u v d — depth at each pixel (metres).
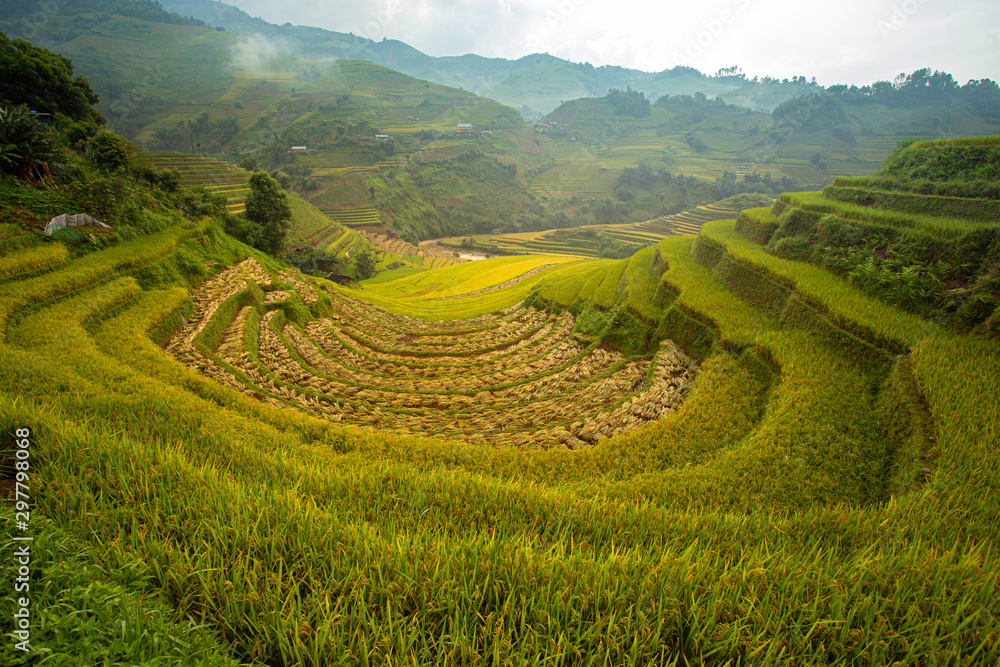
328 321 26.33
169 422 7.71
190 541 4.27
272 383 15.10
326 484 5.98
